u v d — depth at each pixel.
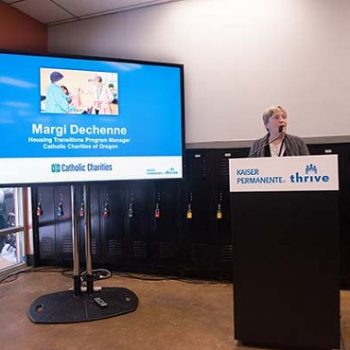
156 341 2.06
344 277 2.90
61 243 3.69
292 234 1.85
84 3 3.32
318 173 1.80
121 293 2.76
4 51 2.49
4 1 3.23
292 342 1.86
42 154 2.57
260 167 1.89
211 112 3.31
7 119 2.49
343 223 2.90
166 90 2.98
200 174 3.25
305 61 3.05
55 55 2.63
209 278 3.27
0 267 3.54
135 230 3.45
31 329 2.24
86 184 2.71
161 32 3.43
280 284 1.87
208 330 2.19
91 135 2.72
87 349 1.99
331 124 2.99
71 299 2.63
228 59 3.25
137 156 2.87
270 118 2.57
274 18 3.12
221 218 3.19
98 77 2.76
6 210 3.61
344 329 2.16
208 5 3.30
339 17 2.95
